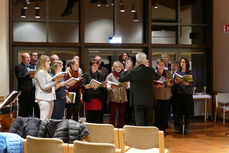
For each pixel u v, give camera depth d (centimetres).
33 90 691
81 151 301
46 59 541
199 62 995
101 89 657
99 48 916
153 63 955
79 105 669
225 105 917
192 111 702
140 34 954
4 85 789
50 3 884
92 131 385
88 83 655
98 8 924
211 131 760
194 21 997
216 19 973
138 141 369
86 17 915
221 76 950
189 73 699
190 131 759
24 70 695
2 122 736
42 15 878
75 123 366
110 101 686
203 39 1002
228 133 723
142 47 951
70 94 630
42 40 880
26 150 343
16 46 854
